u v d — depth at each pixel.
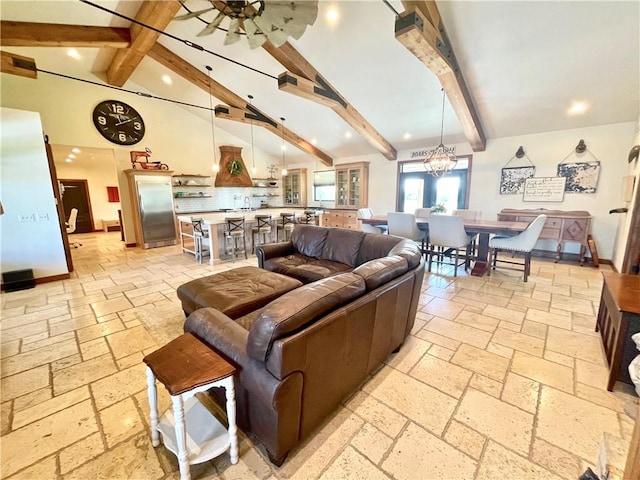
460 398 1.78
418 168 6.98
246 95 5.98
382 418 1.63
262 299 2.35
